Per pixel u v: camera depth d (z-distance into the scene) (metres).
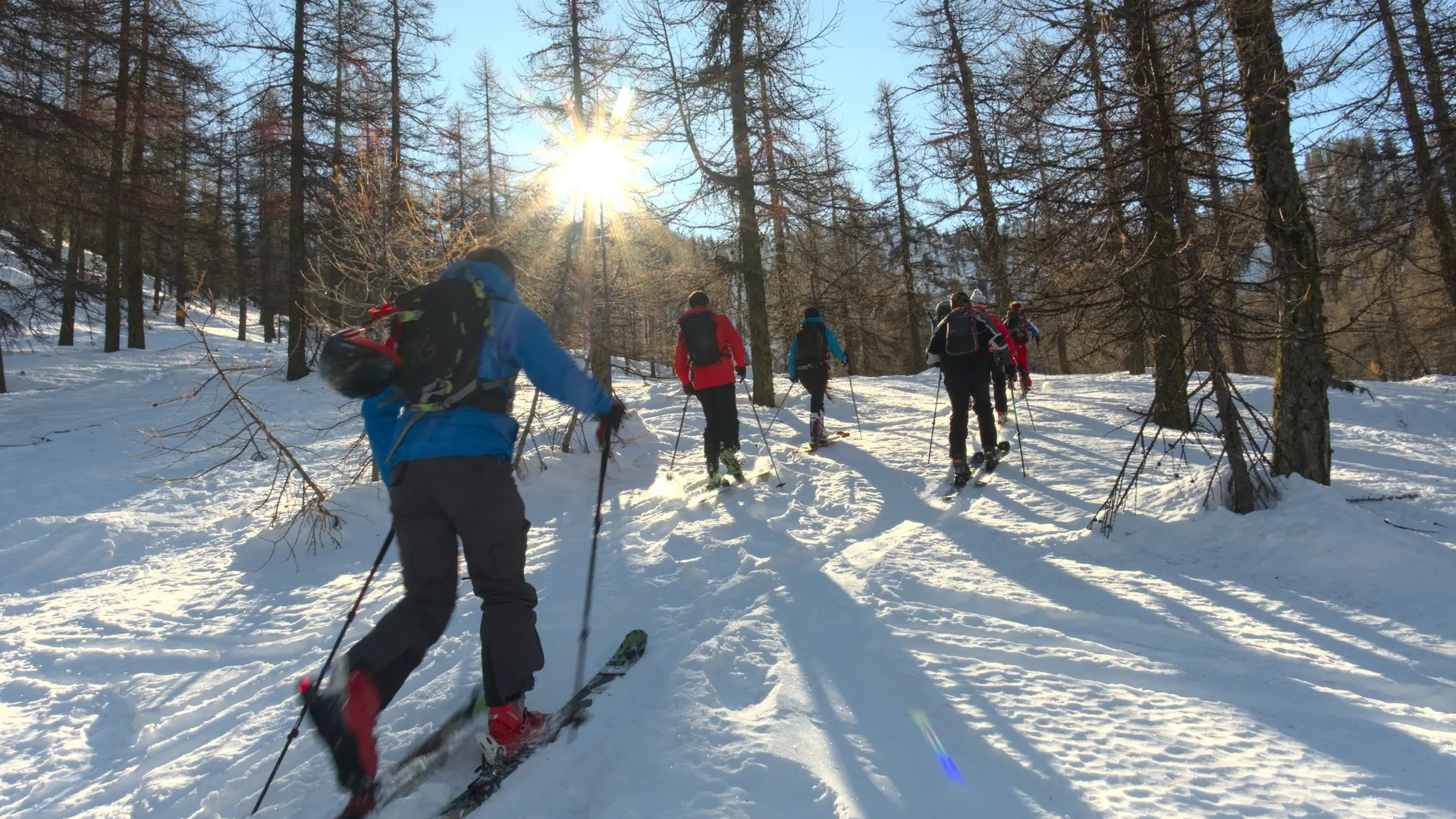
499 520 2.44
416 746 2.64
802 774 2.29
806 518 5.44
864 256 14.83
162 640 4.05
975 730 2.49
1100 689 2.79
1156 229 4.82
